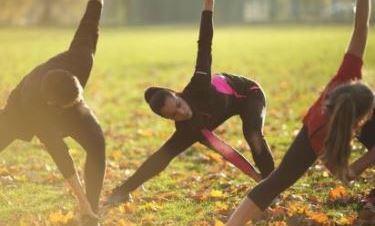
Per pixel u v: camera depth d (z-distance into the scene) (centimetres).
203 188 865
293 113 1462
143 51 3697
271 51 3556
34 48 3831
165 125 1370
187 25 7669
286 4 9788
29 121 666
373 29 5394
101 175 664
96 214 675
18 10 7625
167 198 820
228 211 751
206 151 1077
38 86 655
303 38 4712
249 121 733
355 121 557
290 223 703
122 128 1350
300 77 2236
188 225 711
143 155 1094
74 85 631
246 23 8162
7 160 1036
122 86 2102
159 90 690
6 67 2672
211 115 707
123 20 9294
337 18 8731
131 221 730
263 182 597
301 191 830
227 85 725
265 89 1923
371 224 693
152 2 9094
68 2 8156
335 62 2772
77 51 689
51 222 725
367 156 601
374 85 1884
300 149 594
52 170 970
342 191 789
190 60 3070
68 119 655
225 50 3691
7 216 755
